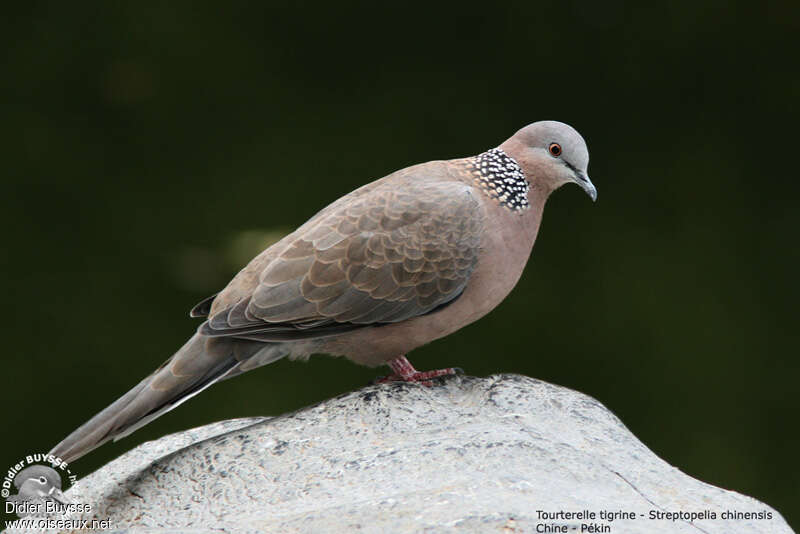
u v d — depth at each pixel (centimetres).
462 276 693
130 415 630
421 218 687
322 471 577
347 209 690
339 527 507
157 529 547
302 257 672
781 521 565
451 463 561
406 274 681
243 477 589
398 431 610
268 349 684
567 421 630
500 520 497
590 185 718
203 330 651
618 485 560
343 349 712
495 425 606
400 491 539
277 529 516
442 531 492
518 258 720
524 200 721
